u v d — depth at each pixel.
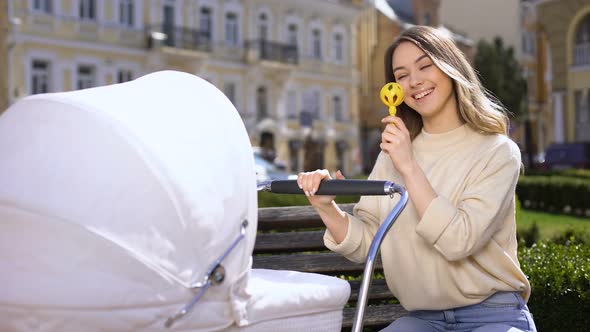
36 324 1.65
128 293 1.66
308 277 2.24
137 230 1.68
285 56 36.00
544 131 45.94
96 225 1.64
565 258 3.99
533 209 15.71
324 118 39.16
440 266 2.49
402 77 2.67
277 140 35.97
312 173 2.42
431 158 2.63
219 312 1.84
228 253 1.85
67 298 1.62
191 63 31.72
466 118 2.59
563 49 36.16
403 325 2.58
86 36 28.27
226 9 33.66
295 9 37.22
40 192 1.64
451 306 2.54
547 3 36.47
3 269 1.65
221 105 2.00
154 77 2.04
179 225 1.75
